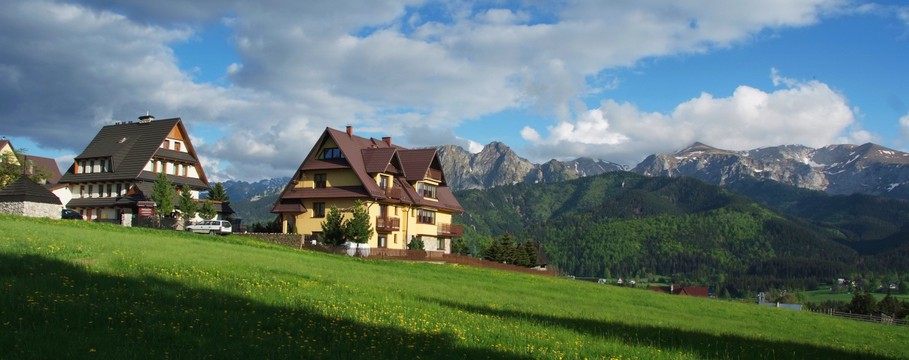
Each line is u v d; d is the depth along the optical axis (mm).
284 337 19172
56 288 22828
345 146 82250
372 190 78750
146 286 25344
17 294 20766
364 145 86625
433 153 91062
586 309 40562
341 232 70750
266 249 54031
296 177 84125
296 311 23891
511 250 111125
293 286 30906
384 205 81812
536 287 54125
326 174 82750
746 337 33344
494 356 19922
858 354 31359
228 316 21344
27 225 44000
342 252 68438
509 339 23016
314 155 83750
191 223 73062
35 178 91750
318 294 29266
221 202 95062
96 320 18781
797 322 52531
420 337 21562
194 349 16875
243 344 17750
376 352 18625
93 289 23375
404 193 85188
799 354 28312
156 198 77250
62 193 90375
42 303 19953
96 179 88875
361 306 27188
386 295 31984
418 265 60719
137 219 71125
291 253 53375
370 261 58531
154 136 90938
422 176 88500
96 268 28125
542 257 139000
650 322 36344
